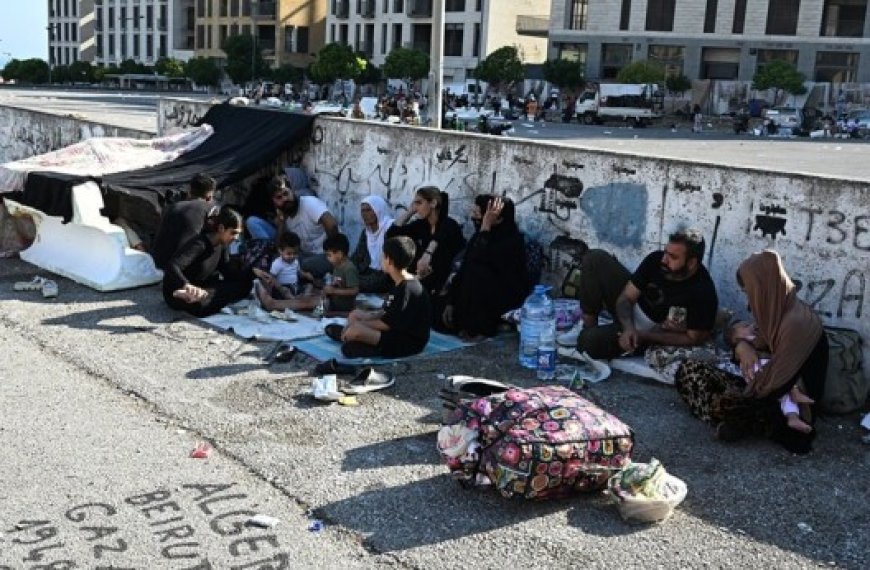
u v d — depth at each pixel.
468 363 6.70
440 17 11.80
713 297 6.31
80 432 5.27
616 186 7.60
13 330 7.19
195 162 10.28
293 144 10.38
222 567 3.93
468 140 8.73
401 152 9.41
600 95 51.94
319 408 5.74
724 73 59.81
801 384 5.44
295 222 9.12
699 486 4.80
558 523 4.38
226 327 7.36
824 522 4.45
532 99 57.28
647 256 6.75
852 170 25.08
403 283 6.67
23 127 16.92
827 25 56.78
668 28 60.00
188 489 4.62
